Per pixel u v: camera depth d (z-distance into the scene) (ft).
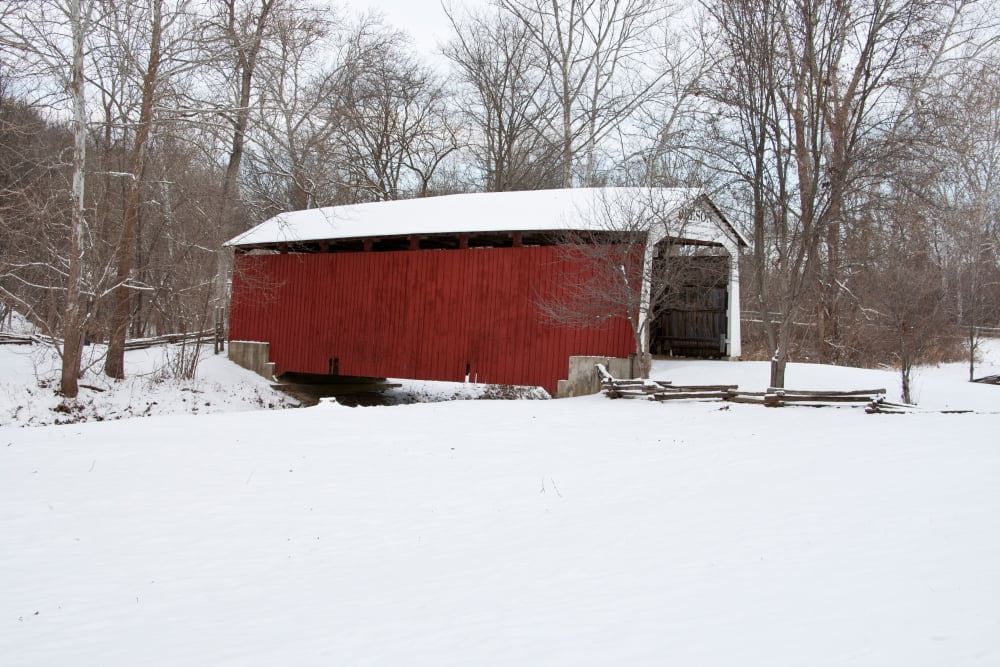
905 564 15.23
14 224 58.80
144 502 24.48
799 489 22.84
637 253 50.85
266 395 67.21
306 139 96.58
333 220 67.36
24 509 23.59
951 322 77.10
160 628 14.89
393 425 37.83
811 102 42.88
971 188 81.51
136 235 73.41
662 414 40.22
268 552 19.97
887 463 25.17
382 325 63.16
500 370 56.65
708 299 59.82
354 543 20.63
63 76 49.06
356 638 13.89
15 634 14.65
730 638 12.29
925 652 10.97
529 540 20.24
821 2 42.06
